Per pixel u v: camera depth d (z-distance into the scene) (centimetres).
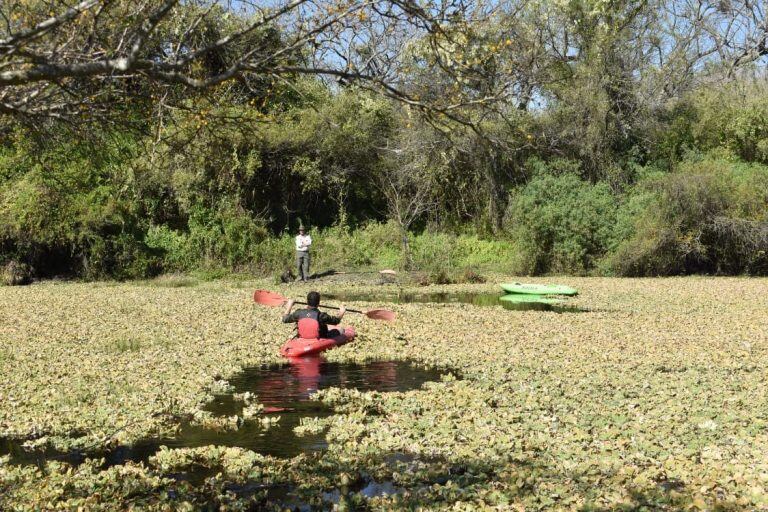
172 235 3000
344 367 1220
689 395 985
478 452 771
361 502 644
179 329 1577
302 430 864
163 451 778
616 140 3550
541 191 3123
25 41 436
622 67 3500
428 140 3105
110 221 2850
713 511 598
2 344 1382
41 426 870
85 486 684
